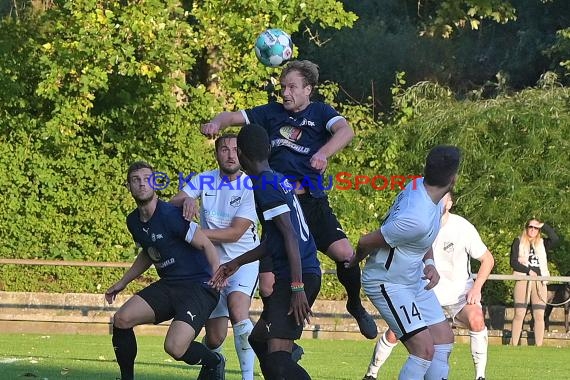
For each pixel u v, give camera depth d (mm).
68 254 54000
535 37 71500
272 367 19172
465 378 31844
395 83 67438
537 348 46438
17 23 54438
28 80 54094
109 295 24469
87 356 36281
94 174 54438
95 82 49188
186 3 56625
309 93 22188
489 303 53688
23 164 54000
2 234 54031
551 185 53906
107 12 48344
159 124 54594
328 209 22625
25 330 50219
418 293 22062
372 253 21312
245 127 19703
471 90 70125
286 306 19344
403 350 43812
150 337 47969
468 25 73812
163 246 22859
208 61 55219
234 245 25859
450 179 20484
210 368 23703
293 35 71750
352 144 56312
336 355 40125
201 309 22828
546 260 48312
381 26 73062
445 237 30312
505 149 54750
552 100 56188
